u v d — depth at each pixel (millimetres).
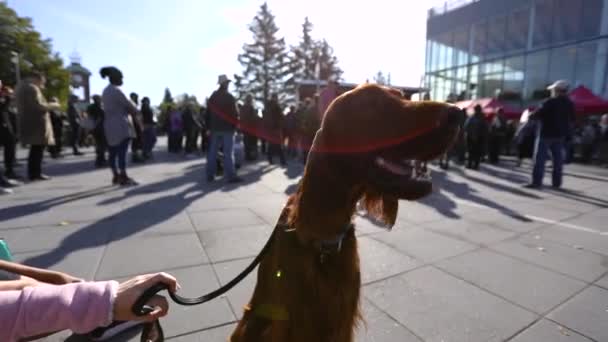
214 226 3650
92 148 13297
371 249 3129
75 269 2559
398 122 1126
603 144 10820
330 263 1204
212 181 6254
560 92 5992
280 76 48625
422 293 2338
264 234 3416
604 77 14250
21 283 1062
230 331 1896
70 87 29375
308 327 1159
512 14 17297
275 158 10586
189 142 11188
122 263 2691
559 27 15594
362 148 1151
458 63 20422
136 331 1879
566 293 2365
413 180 1124
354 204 1260
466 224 3977
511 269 2736
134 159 9109
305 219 1189
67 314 760
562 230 3779
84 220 3789
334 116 1191
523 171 8719
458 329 1941
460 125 1127
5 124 5695
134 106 5605
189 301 1022
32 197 4809
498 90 17578
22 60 22625
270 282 1247
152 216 3988
